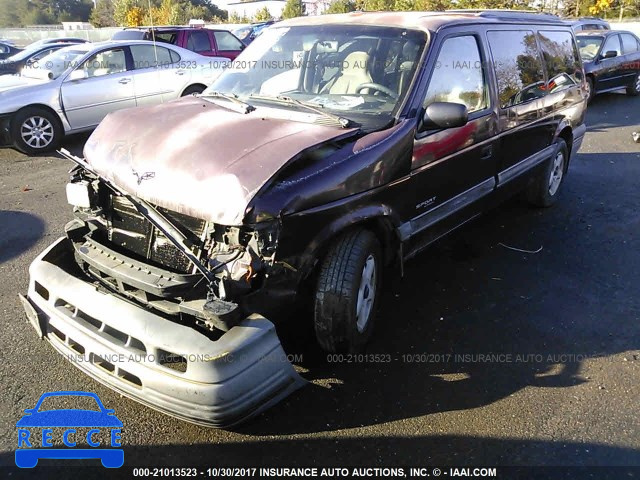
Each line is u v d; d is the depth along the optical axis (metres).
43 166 8.15
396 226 3.58
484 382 3.29
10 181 7.31
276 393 2.68
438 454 2.77
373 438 2.86
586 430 2.94
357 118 3.56
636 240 5.42
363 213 3.20
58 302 3.01
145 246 3.06
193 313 2.65
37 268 3.16
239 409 2.54
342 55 3.99
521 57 5.01
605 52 13.24
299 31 4.34
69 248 3.42
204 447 2.79
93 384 3.21
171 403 2.54
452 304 4.16
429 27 3.96
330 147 3.13
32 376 3.26
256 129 3.14
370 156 3.22
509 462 2.72
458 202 4.26
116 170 3.06
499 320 3.95
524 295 4.32
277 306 2.87
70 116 9.07
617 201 6.53
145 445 2.80
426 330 3.81
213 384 2.46
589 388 3.26
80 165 3.22
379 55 3.88
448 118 3.52
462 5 26.91
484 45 4.43
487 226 5.73
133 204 2.88
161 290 2.68
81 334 2.81
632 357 3.57
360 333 3.38
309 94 3.91
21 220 5.80
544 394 3.20
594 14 31.34
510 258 4.98
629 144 9.37
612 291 4.41
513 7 26.33
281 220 2.71
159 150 3.00
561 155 6.16
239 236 2.69
